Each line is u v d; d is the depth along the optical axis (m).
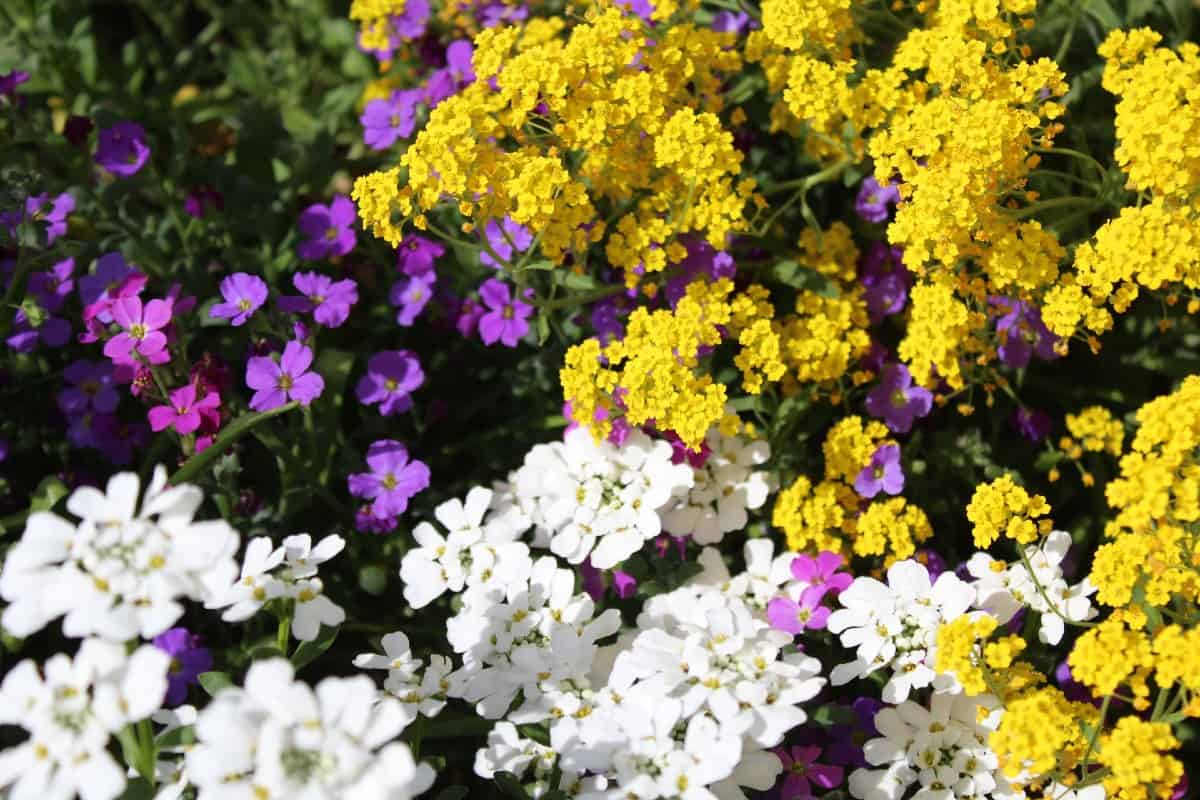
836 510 0.62
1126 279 0.59
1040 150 0.61
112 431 0.64
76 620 0.52
